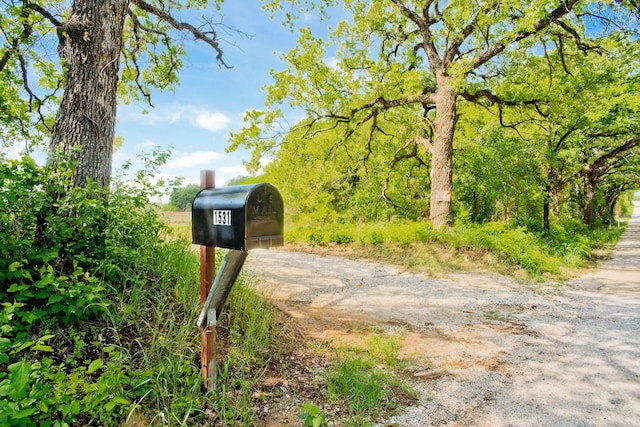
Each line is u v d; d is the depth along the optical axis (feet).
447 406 10.08
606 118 55.93
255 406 9.54
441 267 31.32
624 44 39.75
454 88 39.86
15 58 25.64
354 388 10.48
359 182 73.36
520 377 11.96
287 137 50.98
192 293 13.39
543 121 51.65
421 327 16.90
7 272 9.38
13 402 6.30
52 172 12.25
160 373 9.03
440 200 44.19
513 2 33.24
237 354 11.40
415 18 46.91
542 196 49.19
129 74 34.63
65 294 9.68
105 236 12.59
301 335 14.55
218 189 9.53
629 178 115.03
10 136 28.35
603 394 10.87
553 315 19.51
